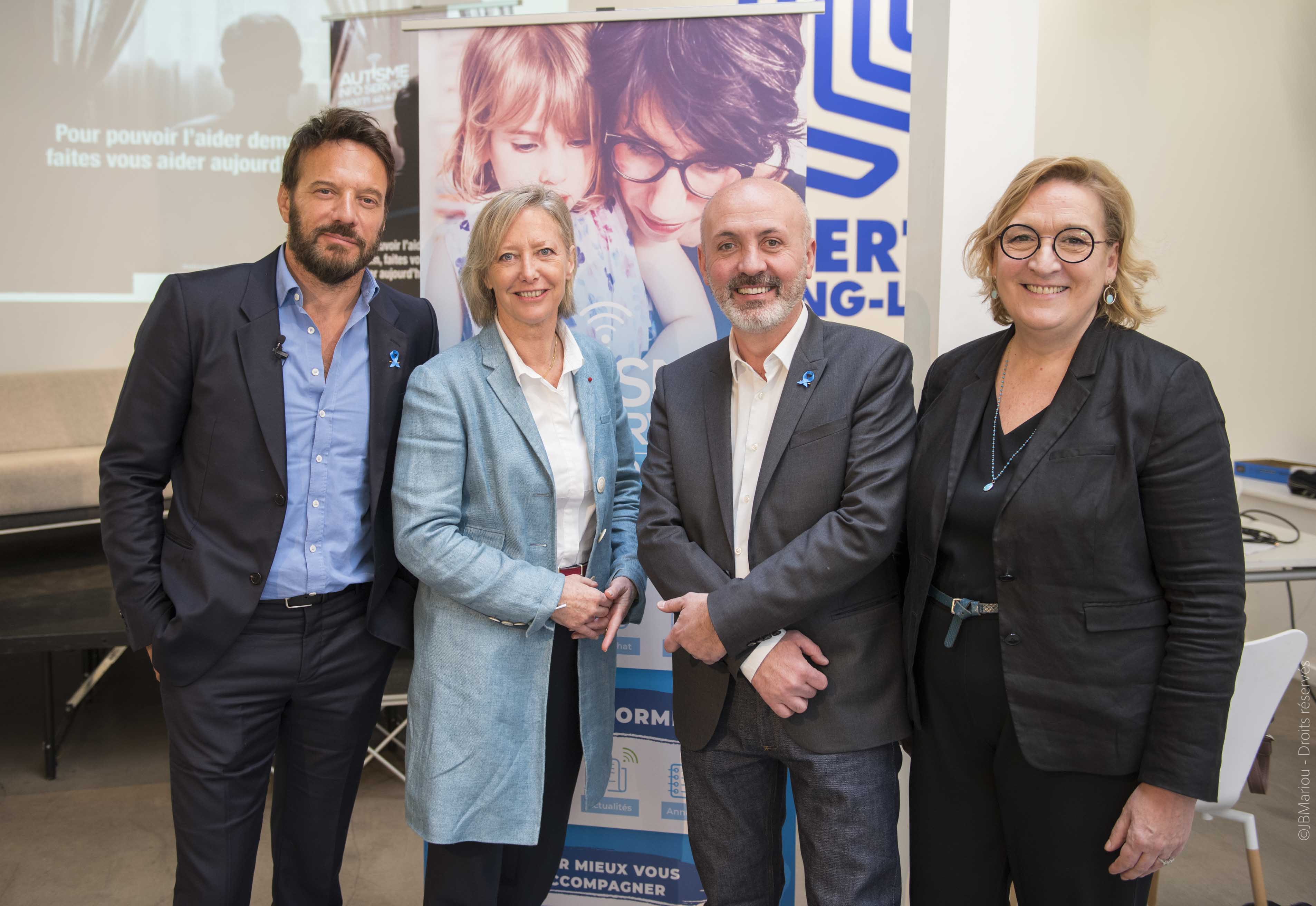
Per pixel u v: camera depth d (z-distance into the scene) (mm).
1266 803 2871
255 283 1623
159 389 1574
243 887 1657
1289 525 3178
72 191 4246
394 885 2457
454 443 1587
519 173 1986
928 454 1447
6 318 4227
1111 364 1277
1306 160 3795
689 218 1953
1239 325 3980
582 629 1609
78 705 3496
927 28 1938
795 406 1494
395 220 3127
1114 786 1257
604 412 1723
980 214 1986
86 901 2352
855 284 1945
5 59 4121
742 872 1578
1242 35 3816
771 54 1906
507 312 1604
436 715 1580
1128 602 1240
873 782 1479
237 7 4301
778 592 1391
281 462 1591
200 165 4367
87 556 3635
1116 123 3982
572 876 2105
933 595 1426
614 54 1938
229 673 1607
